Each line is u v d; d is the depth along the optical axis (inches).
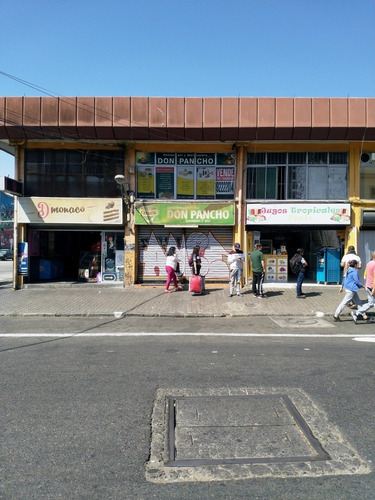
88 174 572.4
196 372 217.8
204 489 114.7
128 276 567.5
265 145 558.6
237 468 124.5
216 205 558.3
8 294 527.2
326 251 562.6
